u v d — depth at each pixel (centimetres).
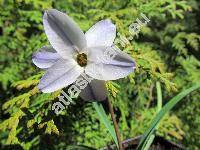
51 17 7
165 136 14
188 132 15
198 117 15
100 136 12
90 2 15
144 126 13
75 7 15
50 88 7
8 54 15
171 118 14
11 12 14
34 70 12
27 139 12
